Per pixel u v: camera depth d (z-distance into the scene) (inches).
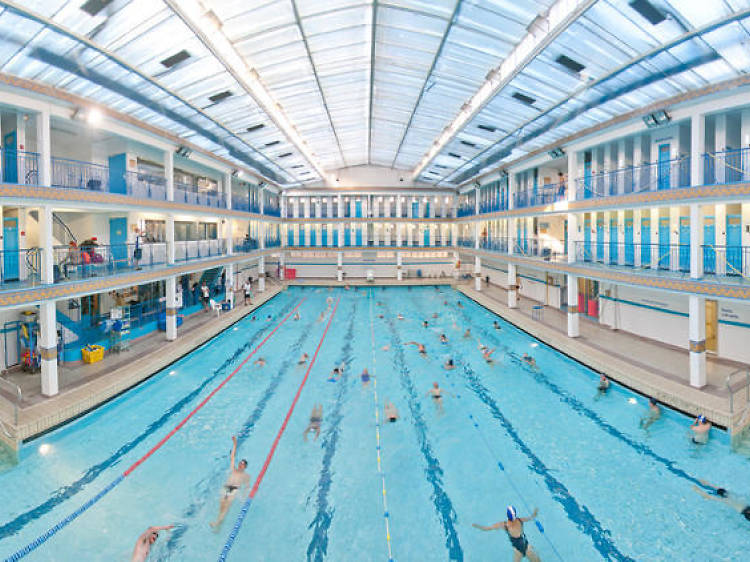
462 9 398.9
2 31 294.4
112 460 322.0
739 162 410.9
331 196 1328.7
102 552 231.6
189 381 484.4
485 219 974.4
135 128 510.6
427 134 857.5
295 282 1253.1
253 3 383.6
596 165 615.5
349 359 566.3
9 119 417.7
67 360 482.9
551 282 836.6
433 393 440.5
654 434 351.3
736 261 440.8
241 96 540.1
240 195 1058.7
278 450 338.6
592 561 222.8
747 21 280.4
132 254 591.5
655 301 562.9
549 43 383.6
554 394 442.0
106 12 309.0
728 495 271.9
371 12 438.6
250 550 233.3
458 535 245.0
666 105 407.5
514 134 664.4
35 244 522.9
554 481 295.0
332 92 661.3
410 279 1293.1
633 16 313.1
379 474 306.2
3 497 276.8
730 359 473.1
